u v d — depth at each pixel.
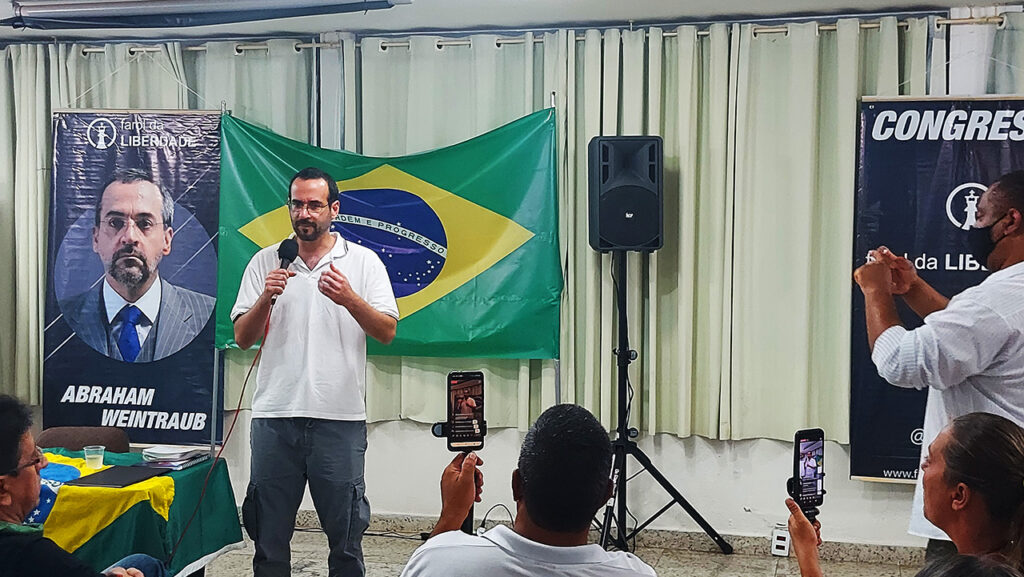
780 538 4.75
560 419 1.73
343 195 4.96
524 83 4.95
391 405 5.09
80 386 5.11
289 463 3.61
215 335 5.02
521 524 1.75
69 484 3.03
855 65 4.61
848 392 4.64
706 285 4.81
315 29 5.04
